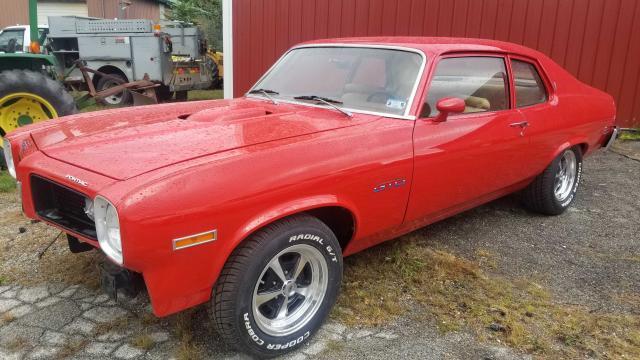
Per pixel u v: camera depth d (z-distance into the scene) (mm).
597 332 2918
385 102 3287
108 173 2289
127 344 2689
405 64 3389
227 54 10953
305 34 9773
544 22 7742
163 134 2764
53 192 2729
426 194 3258
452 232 4281
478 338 2834
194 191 2197
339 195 2711
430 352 2699
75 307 3020
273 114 3250
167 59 12062
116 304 3053
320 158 2631
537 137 4082
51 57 6699
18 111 5992
